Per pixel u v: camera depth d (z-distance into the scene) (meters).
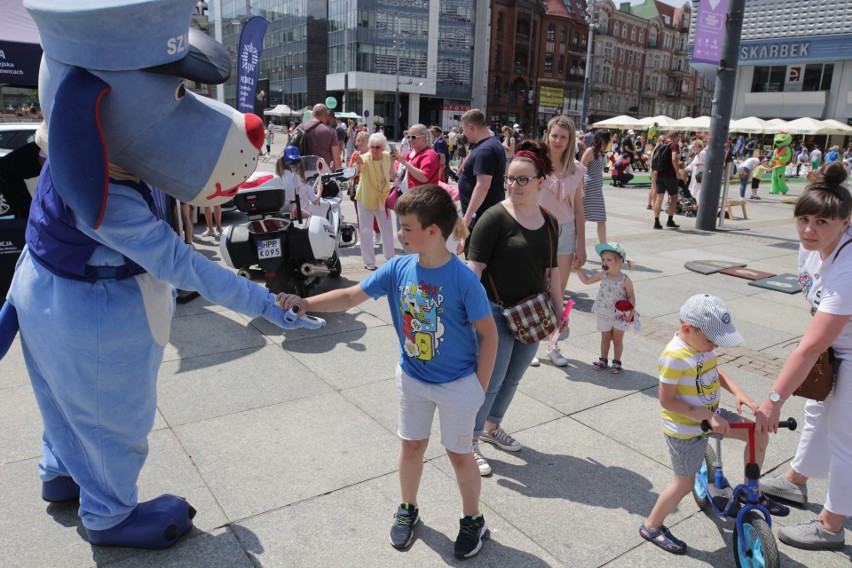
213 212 8.82
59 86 1.93
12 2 6.81
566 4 73.56
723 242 10.20
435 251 2.41
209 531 2.69
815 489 3.25
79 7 1.86
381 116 69.25
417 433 2.59
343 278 6.85
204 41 2.26
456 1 66.62
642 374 4.60
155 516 2.55
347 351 4.80
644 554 2.67
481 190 4.70
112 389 2.32
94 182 1.92
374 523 2.79
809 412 2.95
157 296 2.40
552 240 3.20
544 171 3.11
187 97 2.17
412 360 2.52
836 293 2.38
